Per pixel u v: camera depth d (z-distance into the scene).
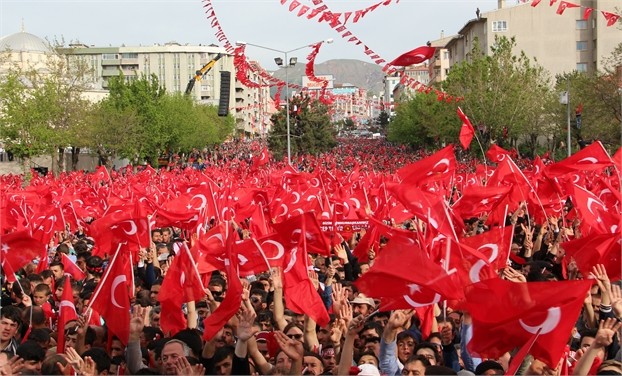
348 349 9.39
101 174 41.78
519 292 8.18
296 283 11.97
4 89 67.50
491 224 20.23
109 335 11.17
